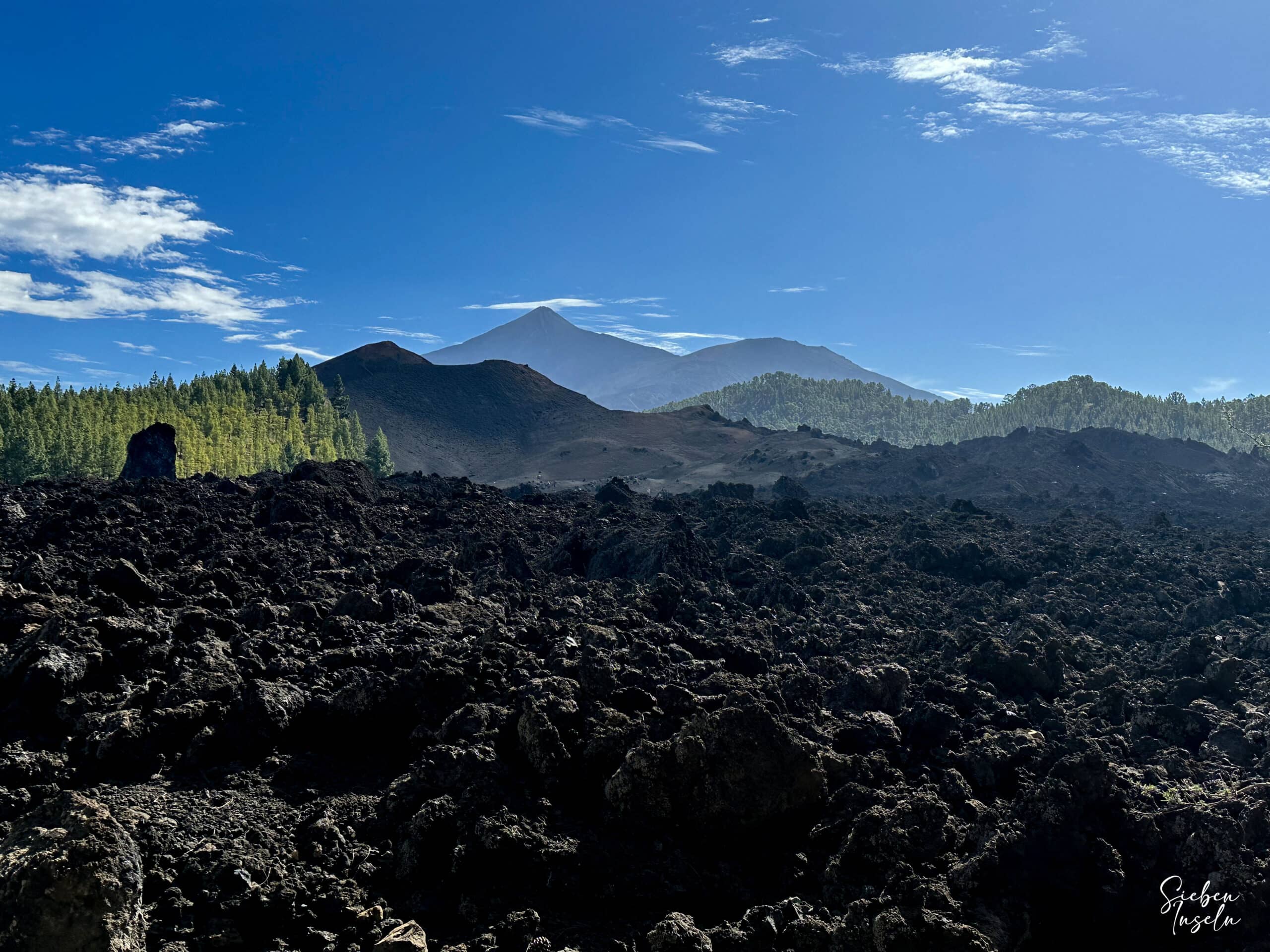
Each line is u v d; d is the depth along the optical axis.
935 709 26.62
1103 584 48.84
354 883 18.16
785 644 35.91
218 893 17.08
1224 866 19.53
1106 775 20.31
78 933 14.17
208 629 27.50
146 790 20.20
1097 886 18.94
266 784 21.11
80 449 119.44
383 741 23.34
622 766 20.67
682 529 45.41
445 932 17.50
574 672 24.67
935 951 16.91
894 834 19.66
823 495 137.12
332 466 55.12
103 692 23.42
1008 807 22.23
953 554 52.62
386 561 40.31
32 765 20.28
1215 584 50.12
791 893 19.66
